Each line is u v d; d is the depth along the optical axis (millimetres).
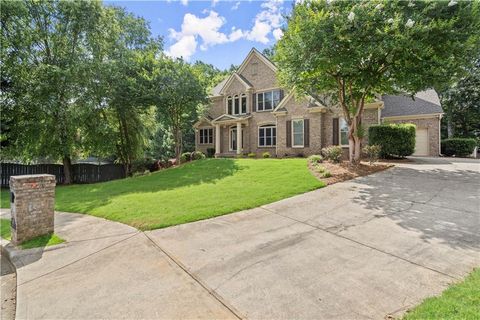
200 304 2924
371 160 10711
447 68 8680
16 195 5270
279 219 5559
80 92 14984
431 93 18531
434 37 8148
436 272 3213
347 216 5426
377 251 3859
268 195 7383
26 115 14641
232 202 6953
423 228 4566
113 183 12562
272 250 4129
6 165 16156
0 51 13172
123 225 5934
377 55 8477
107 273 3797
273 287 3125
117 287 3395
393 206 5816
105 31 16125
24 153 15289
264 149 20328
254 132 20906
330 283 3125
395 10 8242
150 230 5426
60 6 14352
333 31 8469
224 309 2805
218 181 10148
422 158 13953
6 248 5137
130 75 16875
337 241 4297
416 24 7883
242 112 21719
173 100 16594
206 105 19984
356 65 9156
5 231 6410
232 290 3133
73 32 15055
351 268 3439
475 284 2830
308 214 5727
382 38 8109
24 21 13633
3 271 4391
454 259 3492
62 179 17062
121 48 16891
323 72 10117
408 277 3145
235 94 22047
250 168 12141
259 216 5832
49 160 17625
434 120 16531
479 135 21938
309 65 9000
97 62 15055
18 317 2949
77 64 14305
